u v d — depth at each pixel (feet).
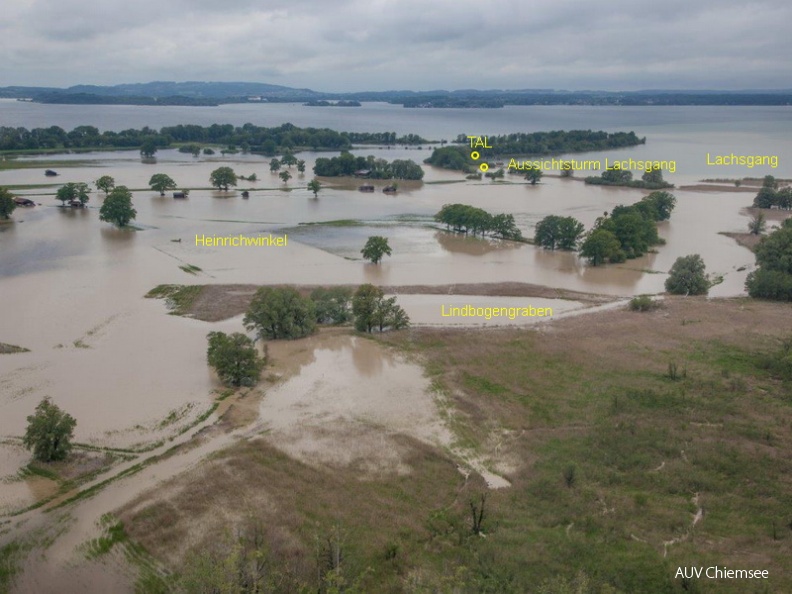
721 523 148.77
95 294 328.49
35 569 134.92
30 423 188.75
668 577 128.98
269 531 144.97
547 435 195.62
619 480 168.76
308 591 122.42
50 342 263.90
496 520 152.56
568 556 137.28
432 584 125.80
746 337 273.95
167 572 132.77
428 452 184.96
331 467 175.42
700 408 207.82
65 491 163.94
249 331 281.95
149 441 189.16
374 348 263.70
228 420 202.28
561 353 257.75
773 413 203.31
